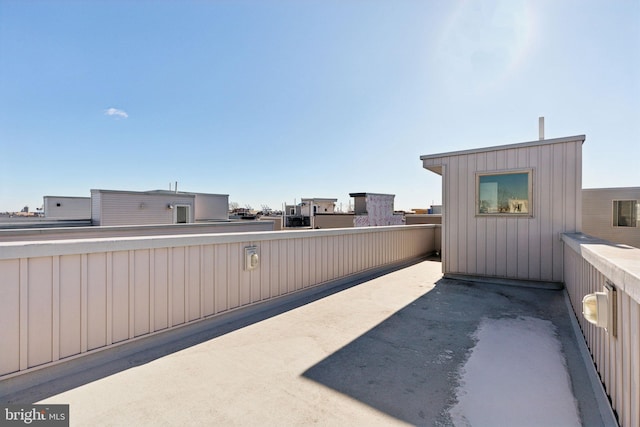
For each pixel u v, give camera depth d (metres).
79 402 1.79
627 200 9.66
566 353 2.53
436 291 4.74
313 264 4.54
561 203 4.84
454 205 5.79
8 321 1.86
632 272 1.23
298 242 4.24
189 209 20.27
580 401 1.83
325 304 3.99
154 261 2.63
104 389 1.94
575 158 4.74
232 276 3.33
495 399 1.85
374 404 1.80
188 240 2.87
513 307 3.91
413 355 2.50
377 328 3.13
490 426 1.60
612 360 1.64
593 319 1.69
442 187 5.93
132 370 2.20
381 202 18.08
